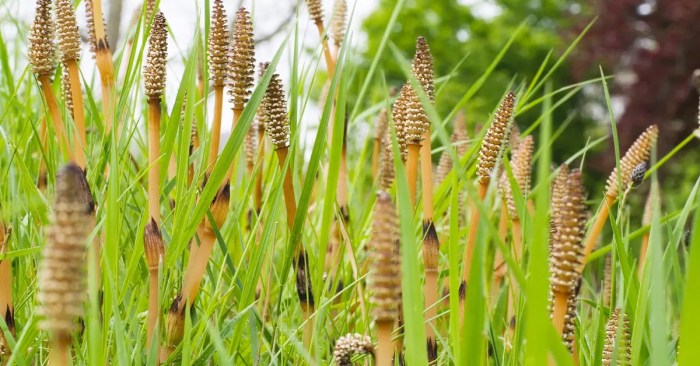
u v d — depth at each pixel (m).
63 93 0.69
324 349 0.67
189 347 0.58
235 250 0.73
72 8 0.64
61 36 0.64
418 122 0.62
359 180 1.01
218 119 0.65
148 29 0.64
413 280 0.51
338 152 0.62
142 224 0.61
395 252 0.54
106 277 0.57
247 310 0.61
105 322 0.57
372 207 0.84
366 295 0.73
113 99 0.65
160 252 0.61
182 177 0.62
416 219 0.76
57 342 0.49
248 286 0.62
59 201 0.48
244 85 0.63
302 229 0.64
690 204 0.63
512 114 0.62
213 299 0.63
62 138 0.65
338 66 0.62
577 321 0.66
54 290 0.48
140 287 0.66
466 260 0.63
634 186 0.66
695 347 0.48
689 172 3.72
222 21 0.64
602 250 0.73
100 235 0.63
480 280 0.49
